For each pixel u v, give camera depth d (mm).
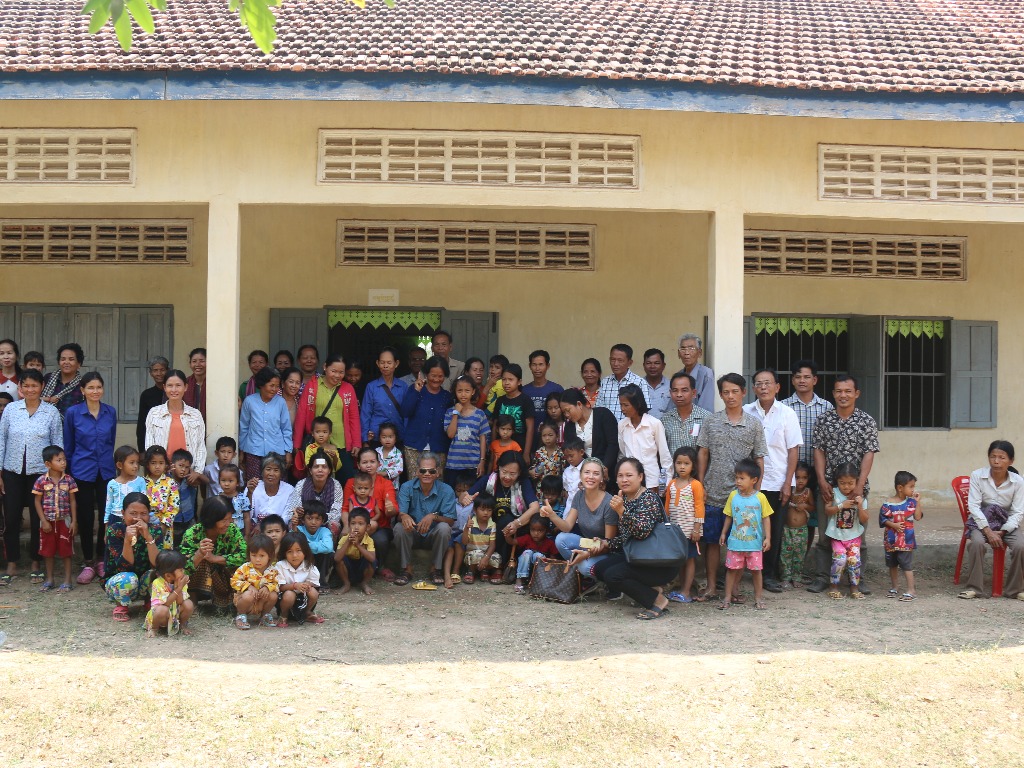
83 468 7770
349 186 8164
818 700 5141
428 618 6910
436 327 10562
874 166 8570
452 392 8680
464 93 7633
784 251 10875
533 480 8086
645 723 4867
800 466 7953
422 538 7906
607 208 8336
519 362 10602
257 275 10328
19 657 5734
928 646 6281
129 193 8125
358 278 10422
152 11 8922
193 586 6957
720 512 7484
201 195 8148
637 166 8352
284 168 8172
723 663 5734
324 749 4562
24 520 9430
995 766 4574
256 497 7730
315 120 8188
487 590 7742
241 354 10289
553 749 4621
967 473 11180
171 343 10297
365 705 5020
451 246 10523
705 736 4777
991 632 6660
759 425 7461
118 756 4480
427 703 5055
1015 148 8703
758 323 10930
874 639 6465
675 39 8773
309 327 10336
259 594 6555
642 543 6836
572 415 7887
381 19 8875
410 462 8352
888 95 7895
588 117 8320
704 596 7527
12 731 4641
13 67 7414
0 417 7816
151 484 7281
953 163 8656
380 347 10602
